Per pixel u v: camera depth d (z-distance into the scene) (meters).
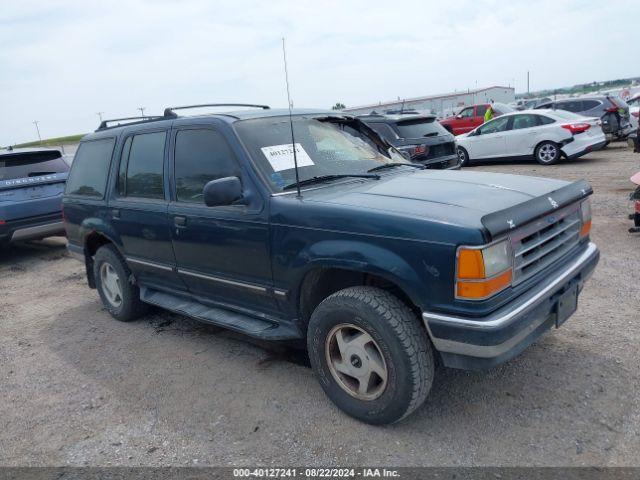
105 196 4.84
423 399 2.93
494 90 43.47
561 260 3.26
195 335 4.71
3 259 8.65
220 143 3.74
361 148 4.21
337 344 3.20
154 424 3.35
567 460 2.71
